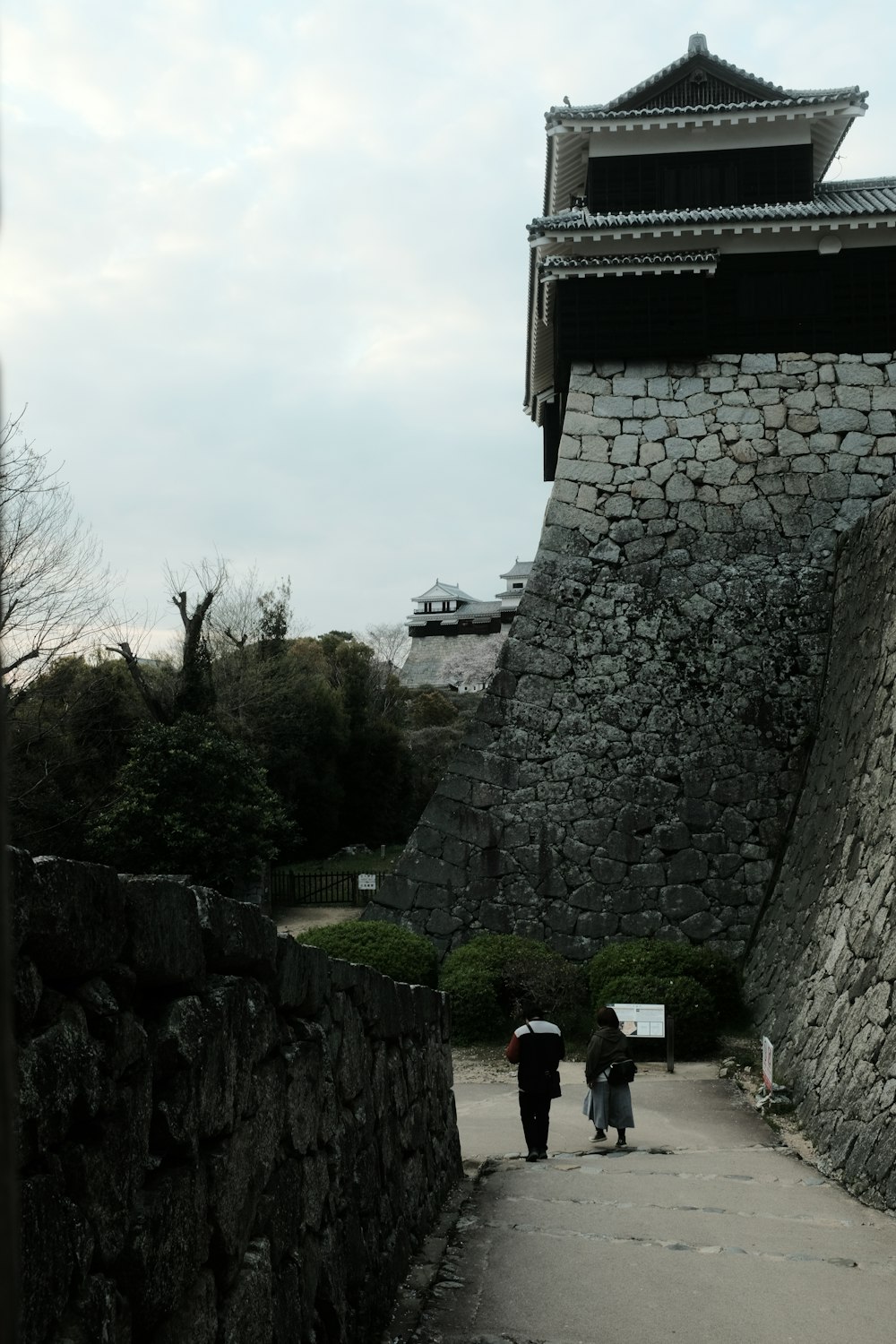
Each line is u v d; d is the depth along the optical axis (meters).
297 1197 4.45
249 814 30.25
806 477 21.55
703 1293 6.30
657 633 21.17
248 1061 3.91
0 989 1.12
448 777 20.95
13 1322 1.08
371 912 20.62
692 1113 13.52
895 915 11.42
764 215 21.67
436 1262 6.87
